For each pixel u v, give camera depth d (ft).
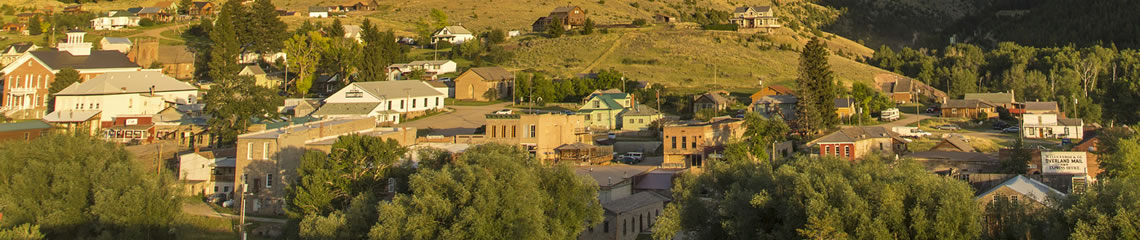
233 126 361.10
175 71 564.71
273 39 593.83
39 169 221.46
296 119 390.83
